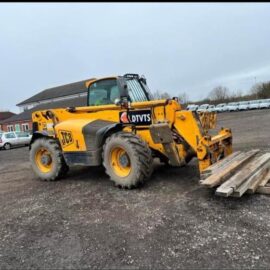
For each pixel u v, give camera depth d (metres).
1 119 63.50
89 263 3.16
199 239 3.44
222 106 43.72
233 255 3.05
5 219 4.65
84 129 6.02
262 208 4.11
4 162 12.23
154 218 4.13
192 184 5.51
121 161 5.57
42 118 7.21
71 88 45.28
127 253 3.28
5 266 3.24
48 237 3.87
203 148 4.97
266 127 15.10
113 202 4.93
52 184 6.64
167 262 3.04
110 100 6.36
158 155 6.14
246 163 5.36
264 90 55.38
